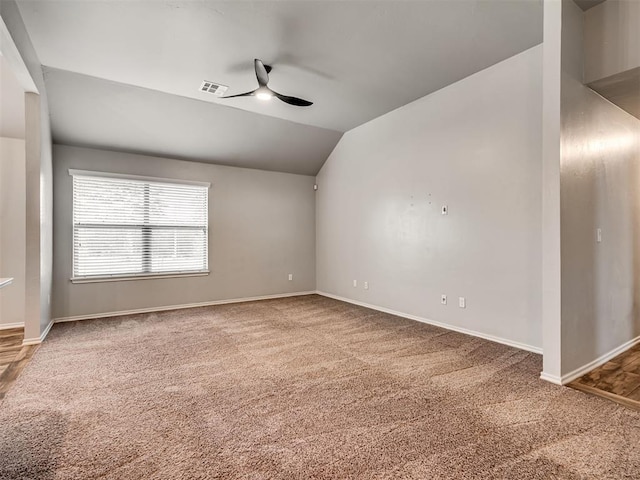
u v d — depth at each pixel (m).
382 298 4.98
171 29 2.85
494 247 3.51
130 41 3.02
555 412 2.10
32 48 3.05
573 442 1.80
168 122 4.55
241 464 1.64
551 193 2.47
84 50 3.16
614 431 1.89
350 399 2.30
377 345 3.44
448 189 3.98
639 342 3.44
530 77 3.20
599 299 2.86
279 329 4.04
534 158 3.18
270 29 2.87
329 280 6.21
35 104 3.38
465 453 1.71
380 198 4.99
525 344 3.26
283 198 6.27
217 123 4.77
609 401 2.23
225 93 4.11
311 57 3.32
